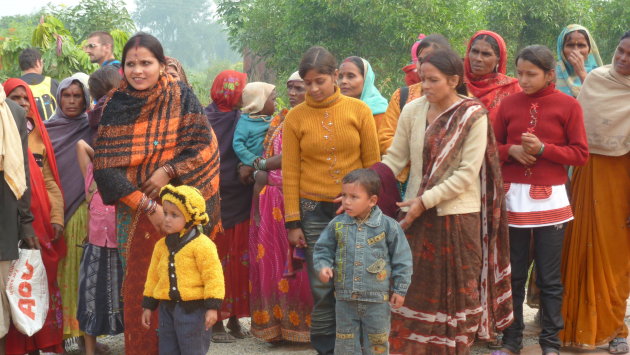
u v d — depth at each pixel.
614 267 4.96
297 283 5.23
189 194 3.91
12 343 4.75
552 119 4.64
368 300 3.99
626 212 4.95
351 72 5.19
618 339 5.02
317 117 4.48
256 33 26.84
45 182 5.00
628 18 27.05
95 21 19.94
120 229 4.34
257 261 5.28
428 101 4.32
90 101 5.61
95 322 4.88
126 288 4.28
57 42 9.92
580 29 5.67
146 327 4.07
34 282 4.64
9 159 4.45
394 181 4.40
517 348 4.85
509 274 4.45
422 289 4.32
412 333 4.36
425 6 22.31
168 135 4.25
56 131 5.24
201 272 3.94
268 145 5.32
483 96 5.04
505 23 26.27
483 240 4.39
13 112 4.58
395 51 23.59
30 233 4.64
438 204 4.22
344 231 4.07
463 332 4.27
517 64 4.70
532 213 4.64
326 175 4.51
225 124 5.56
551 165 4.65
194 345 3.95
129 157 4.15
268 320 5.26
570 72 5.75
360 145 4.54
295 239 4.56
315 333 4.57
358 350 4.10
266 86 5.56
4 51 11.38
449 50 4.25
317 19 24.09
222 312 5.45
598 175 4.94
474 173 4.18
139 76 4.16
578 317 4.95
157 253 4.03
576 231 4.98
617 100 4.81
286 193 4.59
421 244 4.30
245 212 5.55
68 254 5.14
